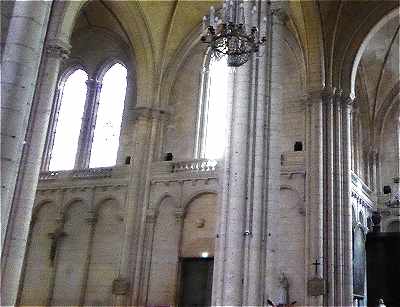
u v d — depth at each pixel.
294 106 27.42
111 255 28.58
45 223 31.16
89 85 33.59
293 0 25.23
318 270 22.58
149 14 28.84
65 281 29.36
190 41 30.55
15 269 18.38
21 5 10.23
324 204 23.94
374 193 32.78
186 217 27.47
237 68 15.90
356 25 26.48
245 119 15.35
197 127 29.38
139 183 28.42
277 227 14.69
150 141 29.19
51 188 31.23
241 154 15.03
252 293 13.61
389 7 26.11
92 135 32.47
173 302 26.19
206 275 26.19
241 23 13.28
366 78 33.25
